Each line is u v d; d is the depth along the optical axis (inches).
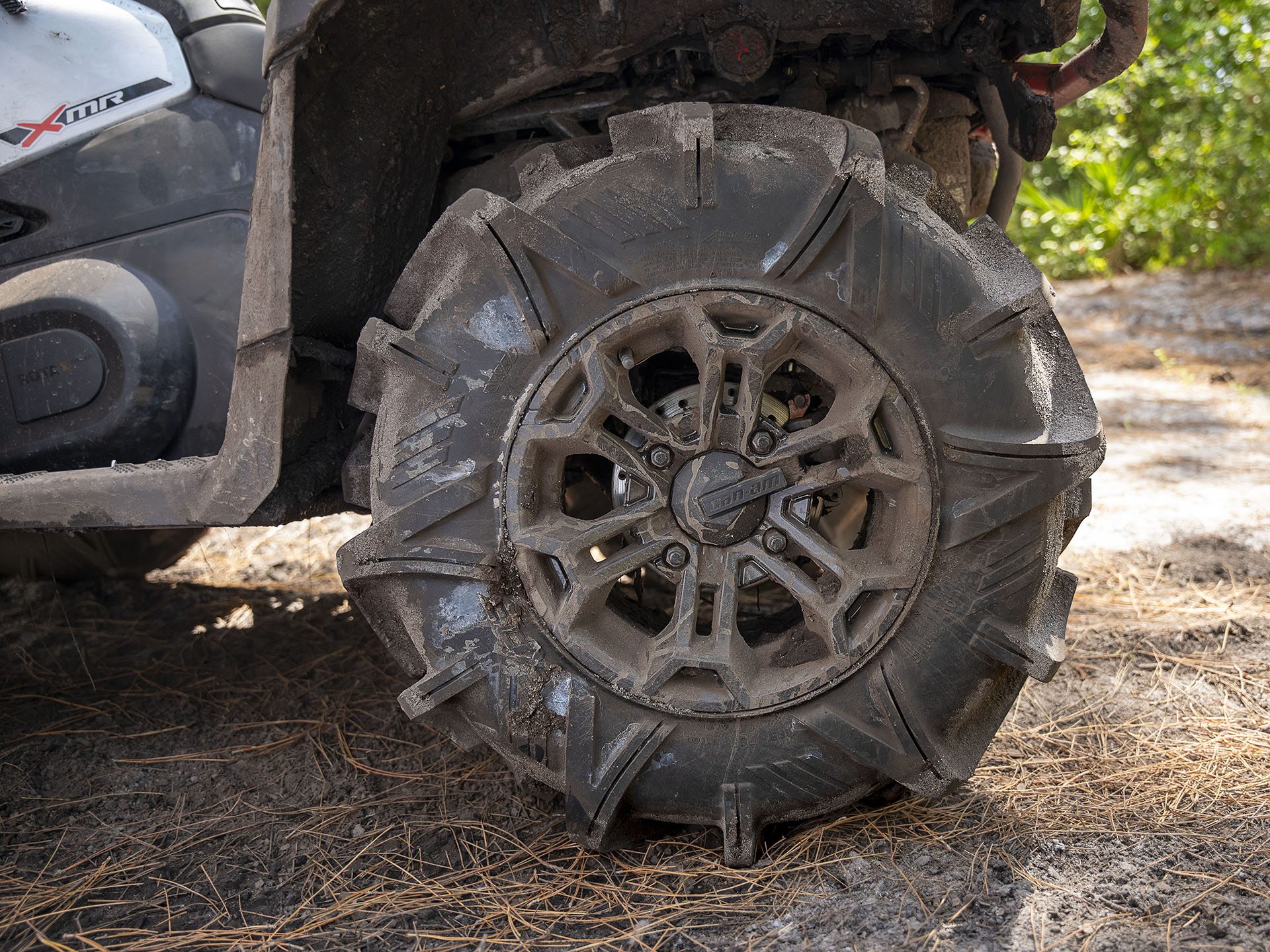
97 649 120.3
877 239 66.5
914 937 64.0
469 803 83.9
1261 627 113.7
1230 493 166.4
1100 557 139.3
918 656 68.8
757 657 72.0
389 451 70.5
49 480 78.1
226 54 89.9
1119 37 81.8
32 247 92.2
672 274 68.0
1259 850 71.9
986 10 76.5
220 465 73.7
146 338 85.0
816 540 69.0
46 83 91.2
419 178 81.7
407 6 70.8
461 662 70.2
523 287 68.4
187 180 89.2
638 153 69.0
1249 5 381.1
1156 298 349.4
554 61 79.0
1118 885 68.8
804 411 76.7
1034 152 81.7
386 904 71.1
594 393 67.9
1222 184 374.0
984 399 67.3
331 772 90.1
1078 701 98.8
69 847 79.8
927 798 79.2
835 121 68.6
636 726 69.5
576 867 74.0
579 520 70.9
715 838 76.0
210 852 78.7
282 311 70.1
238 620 128.3
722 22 74.2
